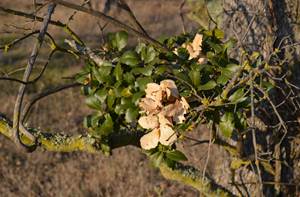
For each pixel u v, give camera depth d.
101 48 3.63
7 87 12.37
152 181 9.23
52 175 9.65
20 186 9.45
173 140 3.04
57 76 13.02
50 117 11.44
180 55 3.40
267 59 3.42
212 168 6.96
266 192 4.89
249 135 4.73
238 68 3.30
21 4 9.95
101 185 9.28
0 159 10.00
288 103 4.62
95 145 3.81
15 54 13.41
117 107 3.31
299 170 4.78
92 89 3.43
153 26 16.14
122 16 6.87
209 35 3.68
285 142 4.76
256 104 3.75
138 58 3.32
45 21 3.46
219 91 3.28
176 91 3.03
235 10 4.66
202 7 5.73
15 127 3.45
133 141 3.85
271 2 4.63
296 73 4.61
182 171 4.12
